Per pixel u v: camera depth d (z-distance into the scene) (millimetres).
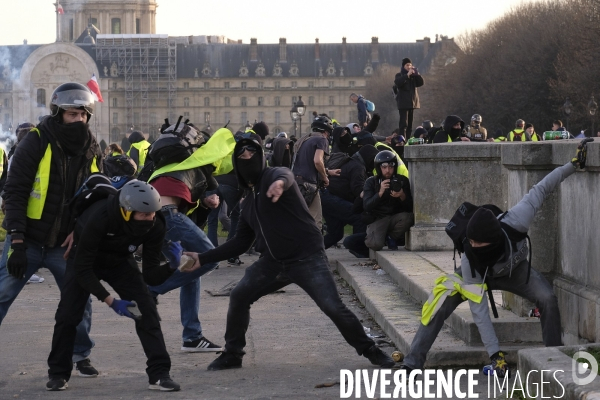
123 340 9711
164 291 8742
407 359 7418
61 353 7473
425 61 176875
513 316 8148
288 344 9297
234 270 15789
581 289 7523
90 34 191500
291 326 10352
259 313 11297
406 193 13953
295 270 7711
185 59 176125
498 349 7297
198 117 176375
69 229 7602
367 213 14062
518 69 75000
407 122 23031
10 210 7492
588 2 63719
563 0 77750
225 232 21844
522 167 8195
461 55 98062
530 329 7863
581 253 7613
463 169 13602
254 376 7844
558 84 64625
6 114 171500
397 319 9375
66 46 169125
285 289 13227
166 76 171000
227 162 9156
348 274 13336
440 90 100938
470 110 87125
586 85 58250
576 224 7711
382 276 12664
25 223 7516
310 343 9320
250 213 7719
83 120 7691
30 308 12094
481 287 7285
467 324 7879
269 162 16453
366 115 24625
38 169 7574
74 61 169625
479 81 85188
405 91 22938
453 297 7418
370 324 10109
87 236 7062
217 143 9055
